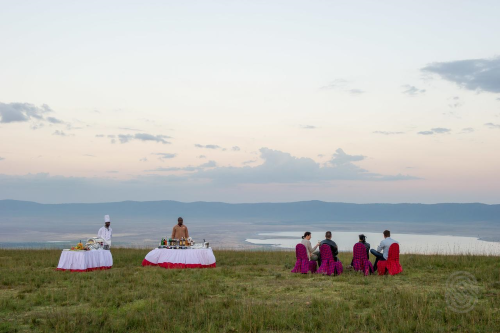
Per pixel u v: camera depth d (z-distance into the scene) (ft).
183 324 30.14
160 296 38.45
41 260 69.77
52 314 32.19
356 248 53.26
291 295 39.83
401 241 378.12
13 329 29.25
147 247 103.19
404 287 43.04
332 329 28.58
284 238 463.42
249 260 70.59
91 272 54.80
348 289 42.24
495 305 34.32
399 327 28.48
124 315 32.89
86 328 28.99
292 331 28.45
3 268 59.47
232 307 33.88
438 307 33.86
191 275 52.39
